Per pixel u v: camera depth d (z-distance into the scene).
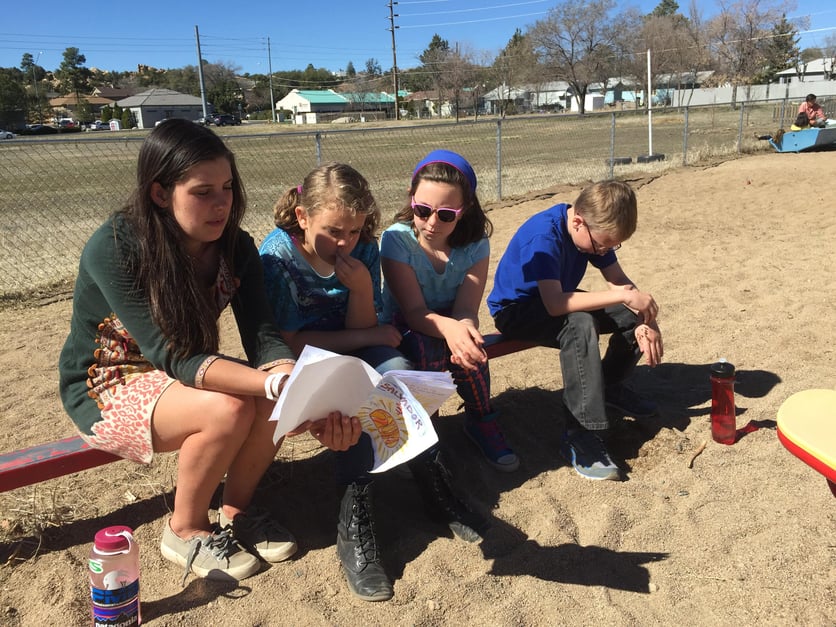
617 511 2.44
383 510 2.51
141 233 1.91
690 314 4.45
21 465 2.18
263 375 1.90
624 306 2.95
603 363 3.07
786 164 12.09
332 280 2.46
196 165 1.85
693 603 2.00
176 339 1.93
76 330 2.15
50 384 3.69
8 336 4.52
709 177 11.01
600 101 66.50
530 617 1.96
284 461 2.84
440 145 21.23
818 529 2.26
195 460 2.04
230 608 2.00
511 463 2.75
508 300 2.96
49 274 6.24
